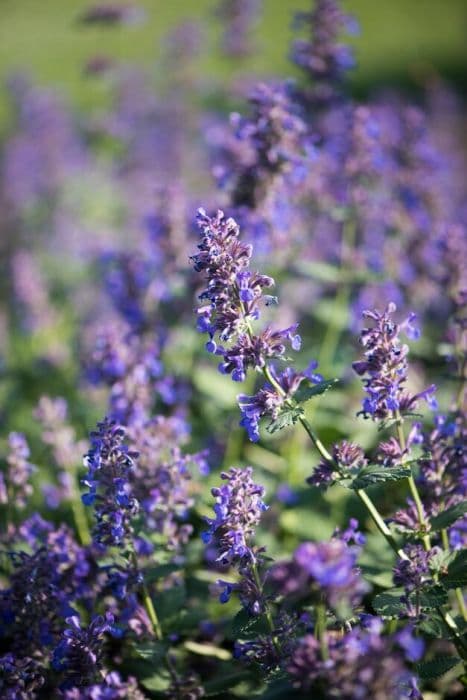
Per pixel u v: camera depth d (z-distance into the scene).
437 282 1.14
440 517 0.89
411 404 0.89
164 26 4.11
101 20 1.63
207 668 0.95
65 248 1.83
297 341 0.87
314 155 1.10
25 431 1.23
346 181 1.22
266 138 1.09
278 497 1.09
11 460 0.98
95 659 0.86
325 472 0.88
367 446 1.14
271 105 1.09
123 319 1.24
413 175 1.31
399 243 1.32
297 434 1.14
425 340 1.28
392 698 0.79
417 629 0.91
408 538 0.94
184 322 1.22
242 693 0.91
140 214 1.78
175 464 0.96
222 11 1.78
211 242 0.86
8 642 0.94
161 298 1.21
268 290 1.21
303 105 1.26
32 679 0.88
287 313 1.23
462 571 0.88
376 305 1.22
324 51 1.25
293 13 1.25
